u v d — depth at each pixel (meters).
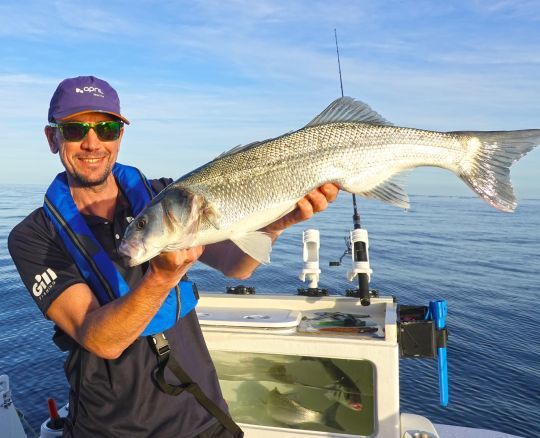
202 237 1.01
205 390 1.02
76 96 0.96
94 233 1.02
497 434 1.51
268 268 6.02
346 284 5.17
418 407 2.40
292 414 1.27
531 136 1.18
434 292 5.21
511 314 4.35
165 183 1.18
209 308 1.47
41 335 3.58
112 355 0.85
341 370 1.22
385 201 1.17
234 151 1.06
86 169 0.99
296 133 1.11
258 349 1.25
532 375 2.82
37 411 2.44
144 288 0.78
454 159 1.20
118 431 0.92
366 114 1.18
